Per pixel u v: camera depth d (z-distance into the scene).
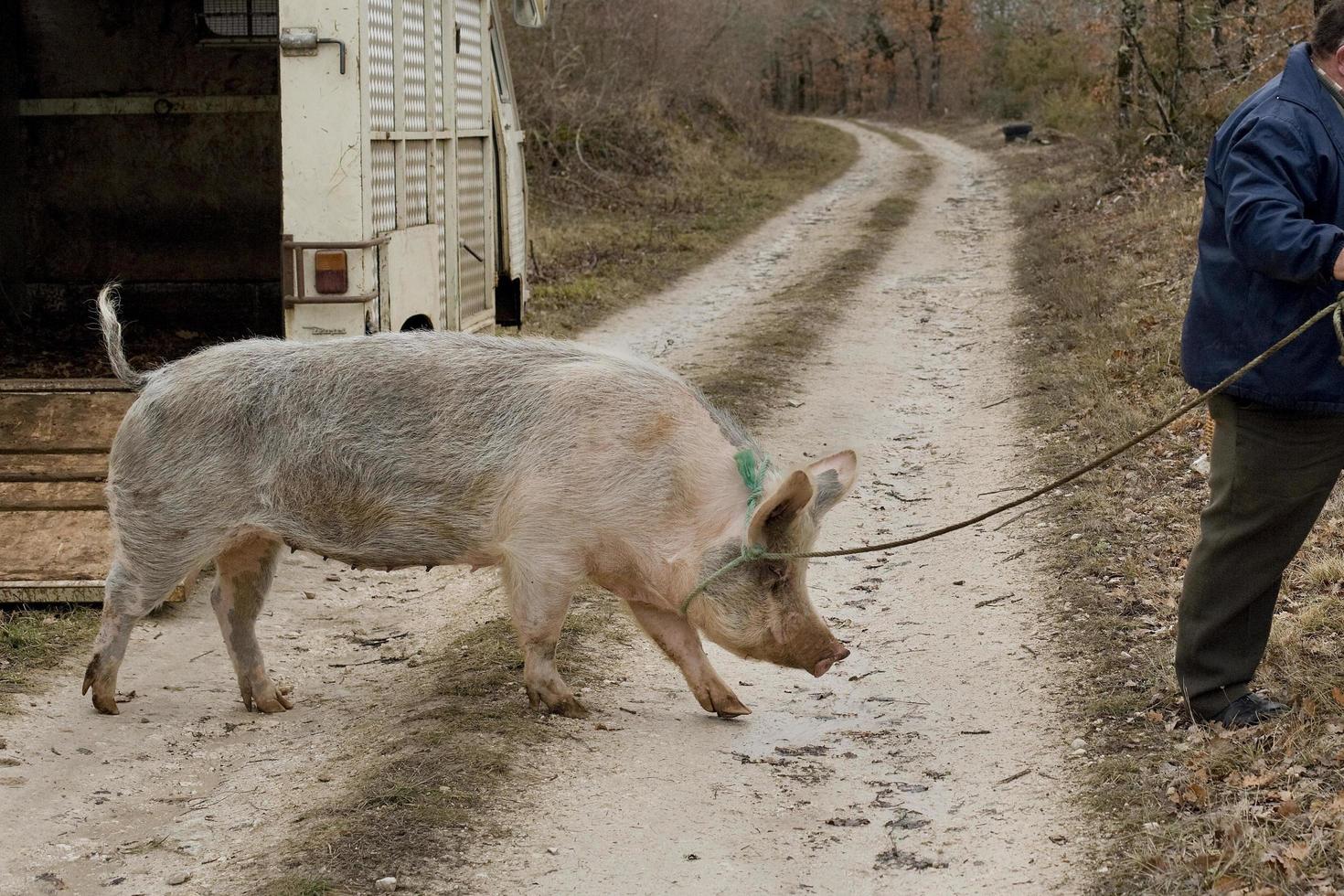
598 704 5.21
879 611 6.36
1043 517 7.35
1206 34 20.72
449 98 8.87
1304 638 5.19
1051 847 3.98
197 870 3.92
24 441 6.87
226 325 10.75
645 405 4.85
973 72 58.75
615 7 30.45
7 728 4.97
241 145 10.52
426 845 3.96
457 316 9.16
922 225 22.77
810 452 9.07
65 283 10.74
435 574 7.17
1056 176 27.28
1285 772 4.13
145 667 5.79
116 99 10.49
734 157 33.31
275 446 4.98
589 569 4.93
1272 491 4.35
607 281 17.52
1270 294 4.20
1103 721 4.80
